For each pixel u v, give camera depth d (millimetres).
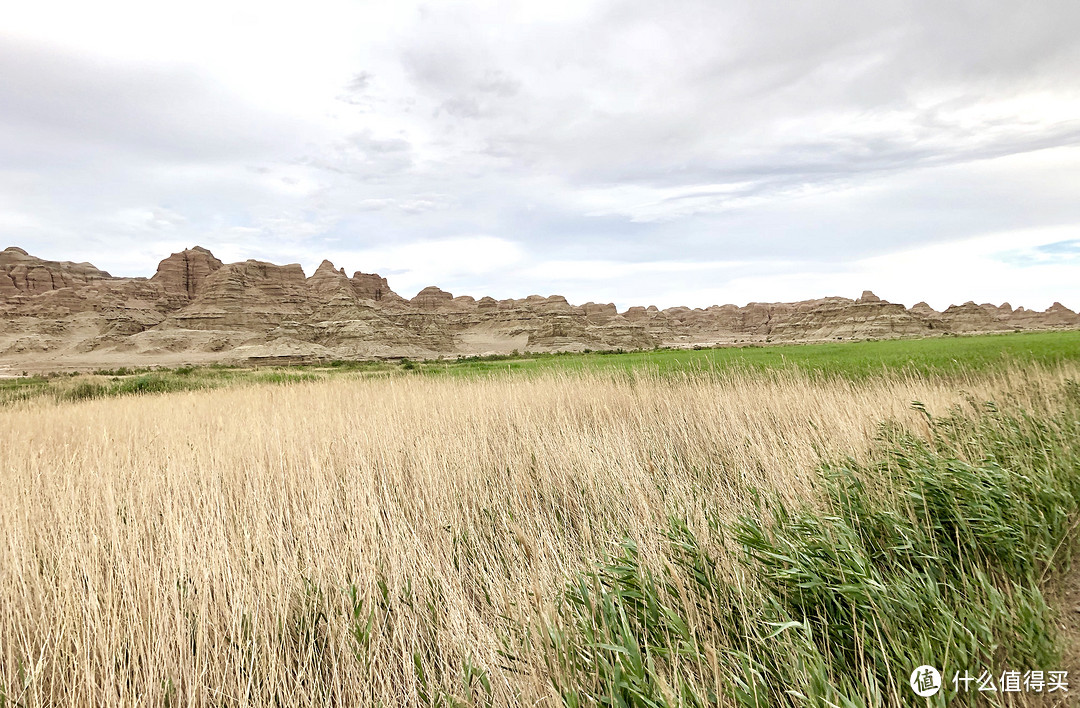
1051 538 3553
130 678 2988
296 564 4031
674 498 4984
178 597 3672
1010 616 2744
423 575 3906
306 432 7953
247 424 9023
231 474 6188
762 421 8102
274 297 178375
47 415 12211
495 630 3275
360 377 23094
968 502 3762
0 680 3061
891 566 3338
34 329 149750
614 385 13125
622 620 2637
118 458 6984
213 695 3031
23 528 4609
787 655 2639
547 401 10602
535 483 6125
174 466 6293
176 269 199625
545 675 2641
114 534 4195
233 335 153125
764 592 3170
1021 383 9297
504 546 4492
